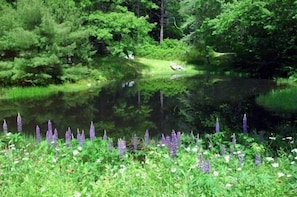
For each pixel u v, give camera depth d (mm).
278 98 17609
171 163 5621
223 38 33531
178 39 47188
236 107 16312
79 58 26938
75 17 26812
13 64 22391
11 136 7188
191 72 34531
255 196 4578
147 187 4887
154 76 32406
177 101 19391
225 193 4562
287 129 10273
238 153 6086
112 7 33000
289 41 27297
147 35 40781
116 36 35125
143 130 12695
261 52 29250
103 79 29266
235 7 29375
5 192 4910
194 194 4578
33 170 5523
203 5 36000
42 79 23703
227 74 32438
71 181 5191
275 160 5945
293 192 4609
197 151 6254
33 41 22391
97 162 5738
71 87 25266
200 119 14039
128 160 5984
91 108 17984
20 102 20031
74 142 6742
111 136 11773
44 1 26078
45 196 4738
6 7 24484
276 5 26781
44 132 12359
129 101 20094
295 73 25766
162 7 42844
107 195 4750
